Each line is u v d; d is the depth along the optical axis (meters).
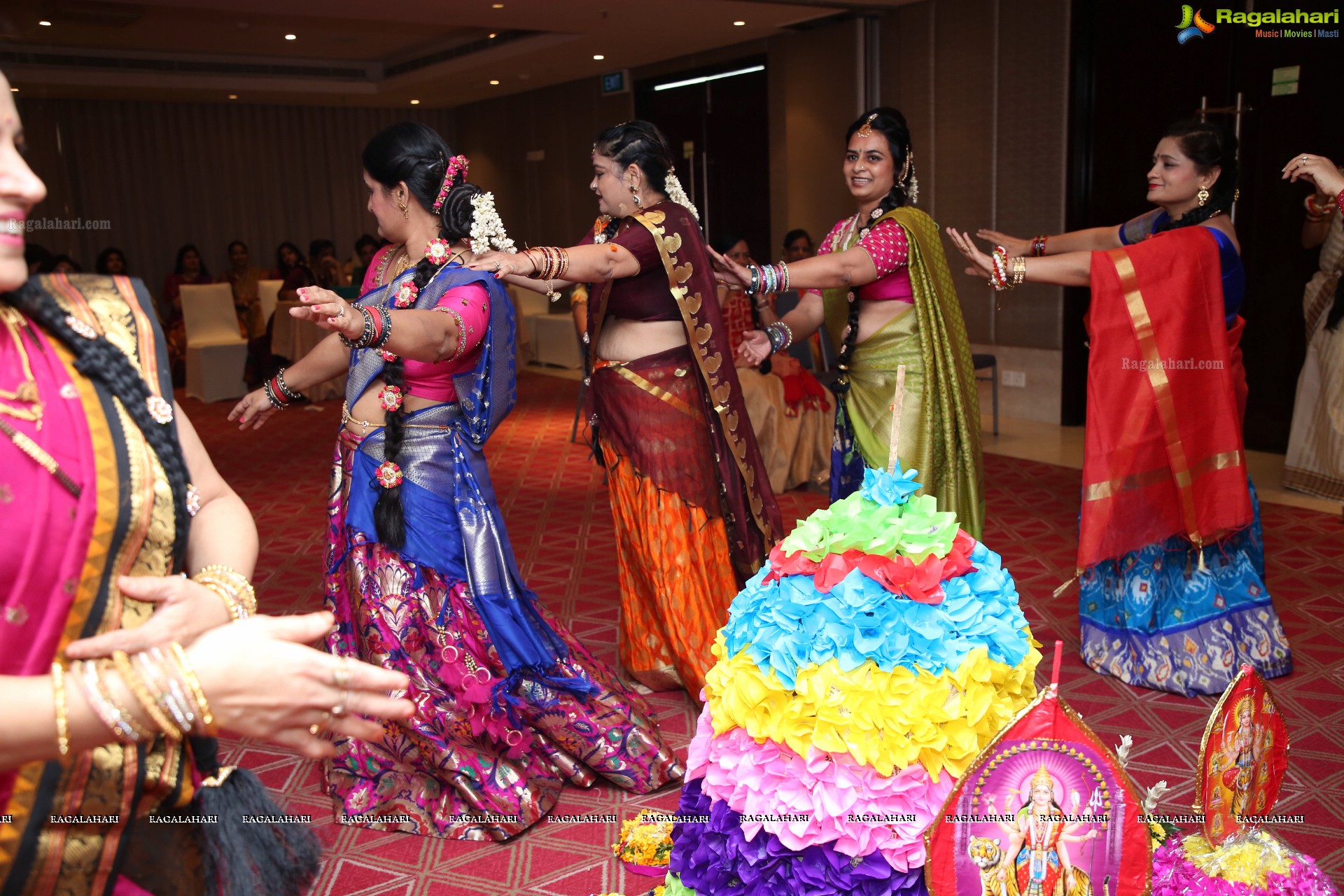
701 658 3.02
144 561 0.99
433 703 2.47
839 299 3.31
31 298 0.94
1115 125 7.00
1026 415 7.73
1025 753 1.41
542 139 12.77
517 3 7.61
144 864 1.04
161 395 1.02
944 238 8.11
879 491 1.70
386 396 2.42
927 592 1.56
